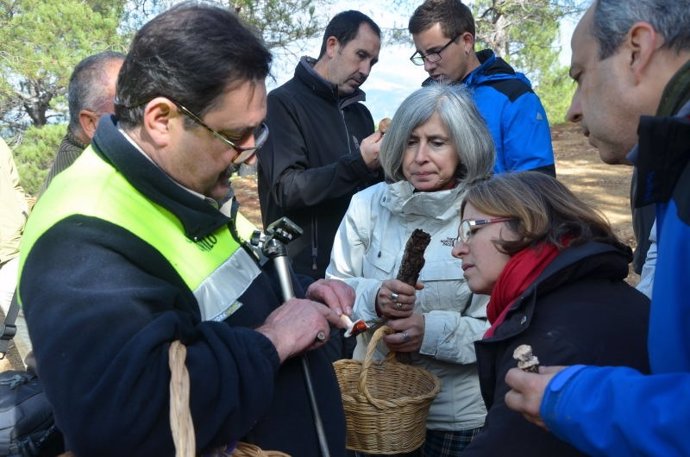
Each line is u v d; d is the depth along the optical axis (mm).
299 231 1887
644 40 1336
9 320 2346
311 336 1641
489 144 2479
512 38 16953
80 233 1447
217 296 1629
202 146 1533
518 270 1676
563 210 1699
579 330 1512
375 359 2551
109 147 1543
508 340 1606
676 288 1210
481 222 1764
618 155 1470
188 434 1268
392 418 2104
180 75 1458
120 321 1367
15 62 10039
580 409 1211
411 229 2561
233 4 10219
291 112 3480
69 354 1334
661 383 1153
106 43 10383
